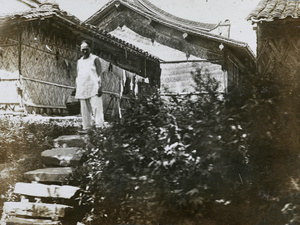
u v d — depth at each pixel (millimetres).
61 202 5719
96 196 5508
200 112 5152
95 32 9719
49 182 6129
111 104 9938
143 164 5281
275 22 8109
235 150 4898
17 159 7055
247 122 5035
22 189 5949
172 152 5035
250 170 5035
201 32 9547
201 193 4895
